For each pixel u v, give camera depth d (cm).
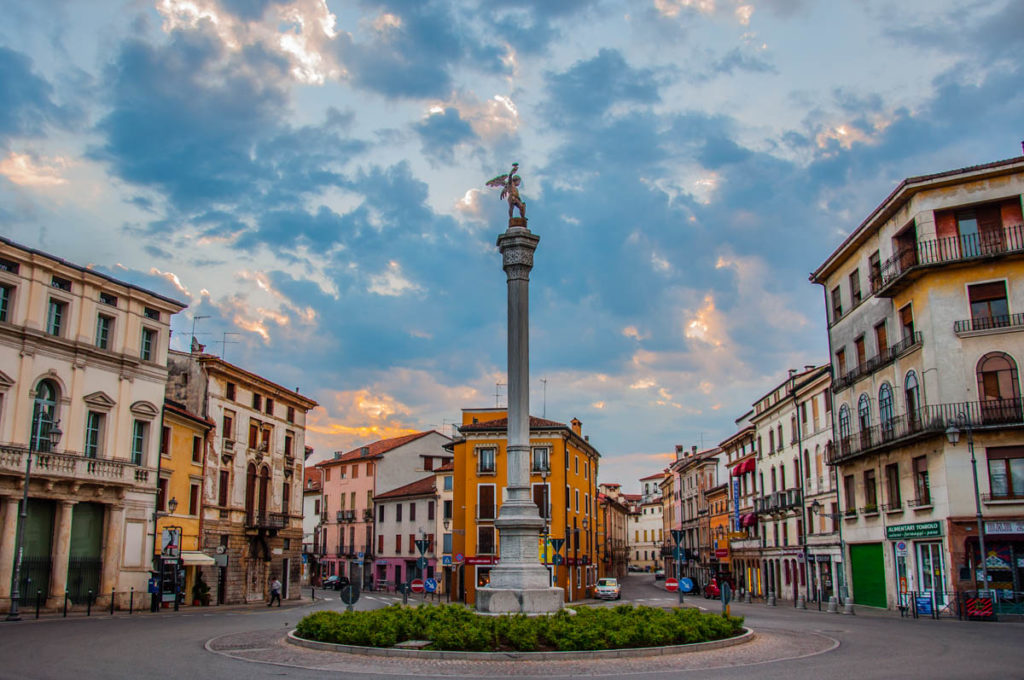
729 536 8031
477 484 6744
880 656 1941
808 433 5731
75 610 3950
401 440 9875
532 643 1906
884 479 4300
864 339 4569
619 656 1888
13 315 3866
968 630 2756
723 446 8394
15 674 1630
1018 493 3525
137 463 4562
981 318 3694
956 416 3641
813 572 5662
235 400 5862
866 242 4531
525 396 2616
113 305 4428
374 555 9256
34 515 3922
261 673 1653
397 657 1902
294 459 6756
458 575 6744
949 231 3844
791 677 1579
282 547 6444
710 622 2186
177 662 1839
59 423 3934
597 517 8444
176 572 4591
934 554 3825
